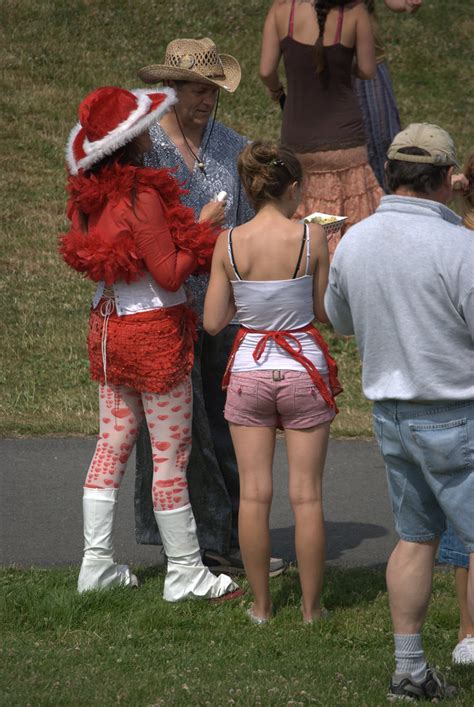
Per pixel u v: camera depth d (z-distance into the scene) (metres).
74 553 17.31
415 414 11.28
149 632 14.16
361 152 26.97
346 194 27.02
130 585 15.72
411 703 11.63
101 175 14.56
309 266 14.16
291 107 27.09
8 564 16.75
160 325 14.77
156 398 14.99
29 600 14.77
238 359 14.40
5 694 11.29
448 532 13.41
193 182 16.06
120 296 14.74
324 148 26.73
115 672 12.37
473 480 11.26
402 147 11.48
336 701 11.53
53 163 38.66
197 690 11.64
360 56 26.08
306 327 14.34
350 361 28.45
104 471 15.28
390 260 11.14
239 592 15.61
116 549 17.62
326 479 21.17
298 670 12.71
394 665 12.95
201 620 14.66
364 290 11.32
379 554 17.59
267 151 14.12
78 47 46.62
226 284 14.36
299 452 14.45
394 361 11.30
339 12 25.81
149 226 14.32
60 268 32.59
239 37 48.38
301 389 14.18
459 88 46.72
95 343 15.04
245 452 14.52
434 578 16.33
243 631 14.36
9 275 31.95
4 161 38.41
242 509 14.54
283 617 14.86
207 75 15.77
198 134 16.22
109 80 44.53
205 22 49.28
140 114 14.38
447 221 11.43
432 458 11.27
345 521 19.14
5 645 13.31
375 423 11.79
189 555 15.18
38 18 48.50
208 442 16.16
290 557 17.52
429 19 51.16
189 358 15.08
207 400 16.62
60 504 19.48
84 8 49.53
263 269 14.09
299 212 27.17
